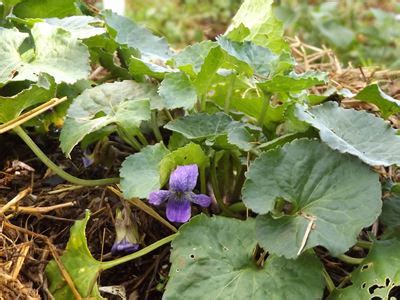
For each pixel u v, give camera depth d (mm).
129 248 145
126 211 147
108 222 155
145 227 155
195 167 138
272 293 125
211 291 127
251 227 135
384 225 155
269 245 125
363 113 143
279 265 129
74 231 137
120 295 140
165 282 145
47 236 152
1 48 156
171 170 141
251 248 133
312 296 124
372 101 163
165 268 148
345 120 143
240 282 128
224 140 143
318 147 134
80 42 154
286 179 132
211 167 149
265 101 150
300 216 129
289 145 134
